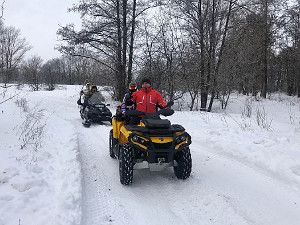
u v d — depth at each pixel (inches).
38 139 364.8
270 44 1427.2
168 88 957.2
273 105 1175.6
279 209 216.7
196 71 949.2
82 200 225.5
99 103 593.3
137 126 269.7
